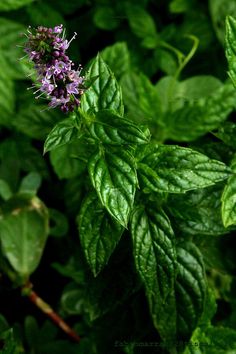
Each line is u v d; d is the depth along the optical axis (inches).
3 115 20.7
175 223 15.4
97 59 13.9
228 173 13.7
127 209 13.2
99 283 16.1
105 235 14.4
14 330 20.2
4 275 20.6
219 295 18.0
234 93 18.7
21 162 21.0
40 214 19.3
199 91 20.0
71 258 20.5
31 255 19.2
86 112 13.6
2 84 20.5
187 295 15.6
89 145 14.7
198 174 13.8
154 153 13.9
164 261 14.6
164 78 20.2
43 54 13.3
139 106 18.8
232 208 14.1
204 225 15.3
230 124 15.1
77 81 13.5
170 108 18.7
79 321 21.2
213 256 16.5
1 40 20.6
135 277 16.0
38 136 20.0
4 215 19.2
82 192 20.5
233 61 14.3
